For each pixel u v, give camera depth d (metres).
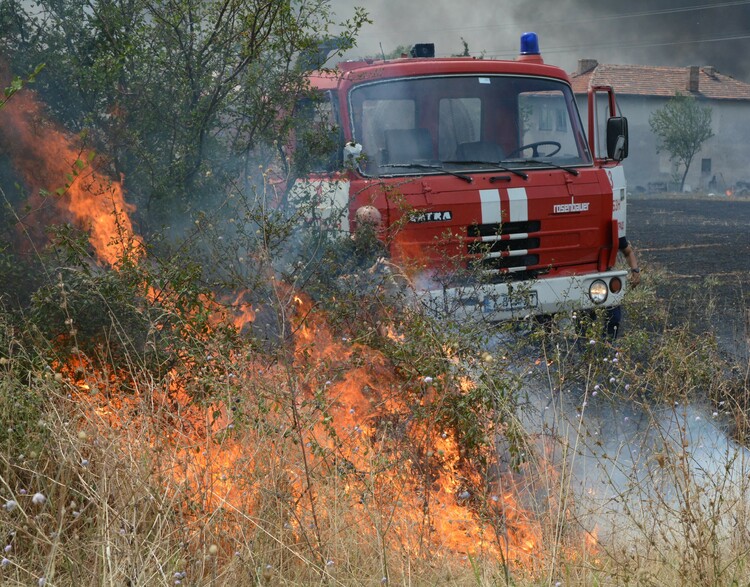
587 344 10.32
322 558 6.02
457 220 12.21
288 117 12.55
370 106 12.84
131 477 6.20
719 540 6.58
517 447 7.30
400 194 11.59
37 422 6.73
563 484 6.92
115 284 8.71
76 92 12.67
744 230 43.50
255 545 6.22
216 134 12.91
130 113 12.43
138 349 8.84
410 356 8.38
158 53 12.56
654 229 44.56
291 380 6.94
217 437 7.08
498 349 9.23
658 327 15.33
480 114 13.51
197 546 6.02
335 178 12.23
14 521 5.99
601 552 6.68
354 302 9.67
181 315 8.68
